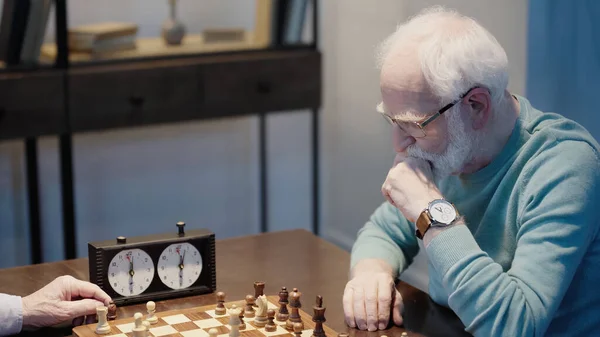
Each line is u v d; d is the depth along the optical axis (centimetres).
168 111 375
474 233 182
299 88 404
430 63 162
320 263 215
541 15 296
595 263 169
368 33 406
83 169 409
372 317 174
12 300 173
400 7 378
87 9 396
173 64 372
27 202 400
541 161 169
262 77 393
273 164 458
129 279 184
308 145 463
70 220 368
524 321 158
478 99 166
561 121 174
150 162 425
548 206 163
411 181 172
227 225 454
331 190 459
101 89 359
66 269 211
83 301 175
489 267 162
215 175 444
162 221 435
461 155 168
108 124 364
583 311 171
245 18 433
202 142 436
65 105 354
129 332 166
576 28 284
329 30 437
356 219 439
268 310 173
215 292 193
